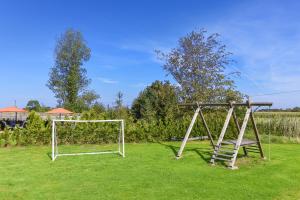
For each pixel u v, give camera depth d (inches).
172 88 970.7
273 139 789.9
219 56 939.3
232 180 387.5
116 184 368.5
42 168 454.9
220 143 502.3
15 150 622.8
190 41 939.3
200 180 386.9
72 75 1759.4
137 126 761.0
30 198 317.7
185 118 820.0
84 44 1817.2
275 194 332.2
